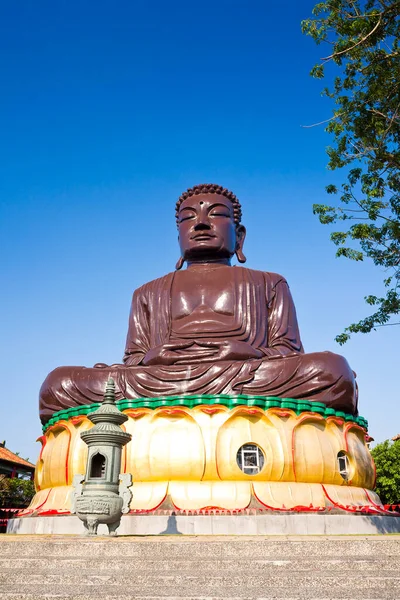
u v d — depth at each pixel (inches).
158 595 287.3
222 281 844.0
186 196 946.1
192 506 618.2
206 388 701.3
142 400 684.1
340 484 690.2
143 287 896.9
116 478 482.9
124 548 345.4
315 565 321.4
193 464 642.2
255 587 296.8
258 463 653.3
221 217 917.2
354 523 635.5
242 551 339.3
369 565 318.7
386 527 661.9
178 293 845.8
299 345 834.2
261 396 680.4
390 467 1291.8
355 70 530.3
